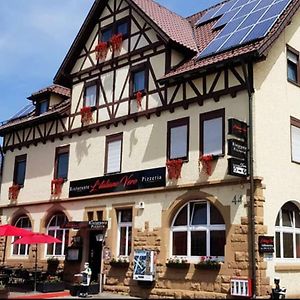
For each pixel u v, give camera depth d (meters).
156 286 16.75
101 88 21.22
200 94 16.95
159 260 16.89
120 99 20.16
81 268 19.91
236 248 14.76
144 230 17.72
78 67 22.59
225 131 15.91
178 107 17.62
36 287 18.08
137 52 19.81
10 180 25.27
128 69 20.14
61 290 17.92
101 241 19.31
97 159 20.52
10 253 24.06
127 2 20.41
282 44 17.17
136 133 19.08
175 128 17.61
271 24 15.96
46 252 22.20
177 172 16.92
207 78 16.86
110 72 20.97
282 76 16.86
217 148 16.09
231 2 21.38
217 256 15.55
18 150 25.31
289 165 16.30
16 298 15.75
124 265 18.03
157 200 17.53
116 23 21.27
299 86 17.55
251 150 14.99
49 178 22.81
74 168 21.56
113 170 19.70
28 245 23.23
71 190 21.36
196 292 15.49
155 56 19.06
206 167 16.05
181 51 18.75
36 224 22.91
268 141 15.62
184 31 20.25
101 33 21.92
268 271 14.54
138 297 17.14
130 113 19.52
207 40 19.03
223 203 15.41
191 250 16.31
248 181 14.90
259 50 14.94
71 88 22.80
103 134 20.56
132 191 18.42
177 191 16.91
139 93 19.19
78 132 21.72
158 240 17.14
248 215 14.68
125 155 19.30
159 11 21.03
